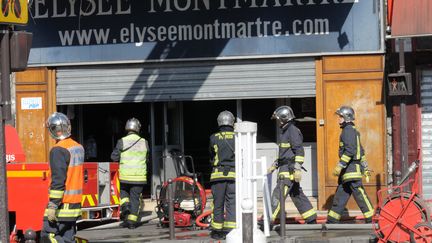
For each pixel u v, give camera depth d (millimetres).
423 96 19609
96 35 20734
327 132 19812
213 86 20375
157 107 21812
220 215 16516
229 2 20141
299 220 18016
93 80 20875
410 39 19391
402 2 18125
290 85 20047
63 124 13086
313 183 20922
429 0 17953
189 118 22219
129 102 20781
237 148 15141
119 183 18953
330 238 15711
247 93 20219
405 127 18422
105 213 18609
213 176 16531
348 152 17016
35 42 20953
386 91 19641
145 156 18703
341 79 19766
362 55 19703
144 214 20891
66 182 12914
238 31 20125
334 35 19734
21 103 21016
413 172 17156
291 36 19906
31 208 15430
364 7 19609
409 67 19531
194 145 22219
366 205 17188
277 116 17188
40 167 15391
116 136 22672
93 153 22406
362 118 19688
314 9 19797
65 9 20812
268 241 15570
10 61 12438
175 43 20406
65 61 20844
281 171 17188
